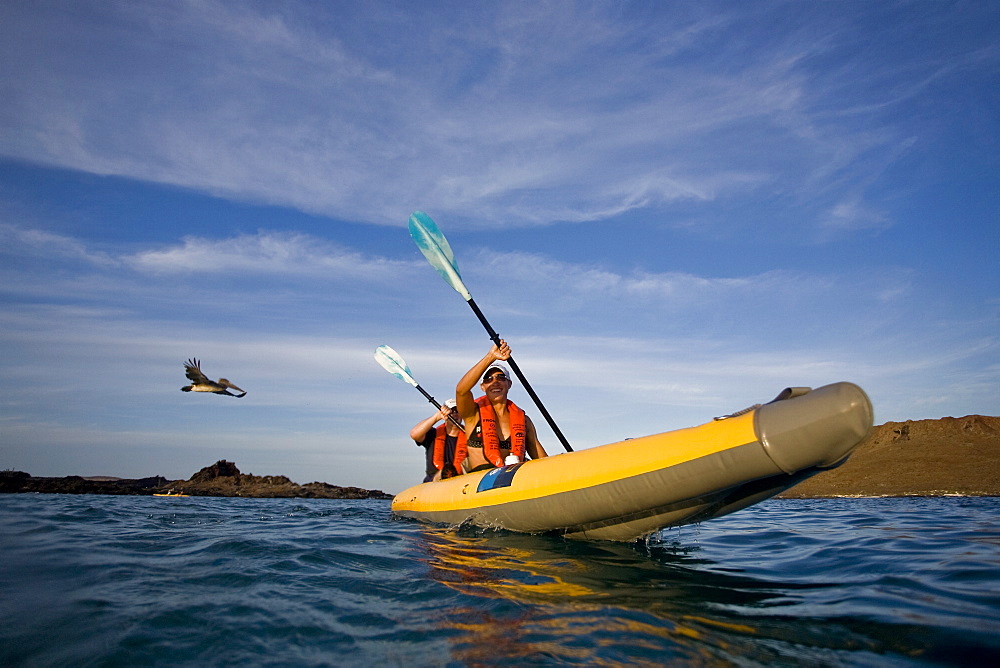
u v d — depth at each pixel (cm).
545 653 202
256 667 191
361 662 195
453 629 227
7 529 489
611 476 372
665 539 430
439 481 604
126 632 219
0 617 235
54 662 192
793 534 528
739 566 358
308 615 244
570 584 297
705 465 324
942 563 354
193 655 200
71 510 711
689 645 210
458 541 431
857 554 398
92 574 313
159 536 466
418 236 580
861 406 280
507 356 529
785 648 206
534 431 574
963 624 226
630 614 246
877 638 215
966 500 1187
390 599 269
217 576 312
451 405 641
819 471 312
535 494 424
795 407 298
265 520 639
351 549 397
